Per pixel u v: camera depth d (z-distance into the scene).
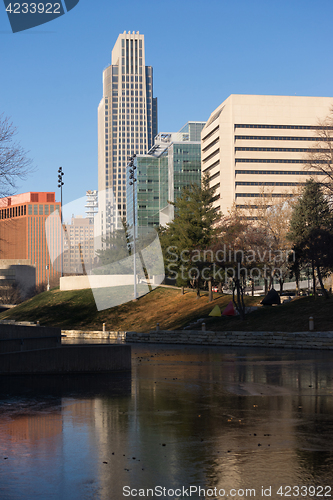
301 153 150.12
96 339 41.97
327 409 10.13
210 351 27.58
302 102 150.88
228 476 5.90
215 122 151.38
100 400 11.34
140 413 9.76
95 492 5.43
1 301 119.94
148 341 38.16
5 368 16.28
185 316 45.69
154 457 6.67
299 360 21.14
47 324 52.16
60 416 9.48
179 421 8.98
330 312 33.31
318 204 44.69
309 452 6.89
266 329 33.84
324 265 41.97
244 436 7.82
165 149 174.62
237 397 11.71
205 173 51.38
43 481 5.76
